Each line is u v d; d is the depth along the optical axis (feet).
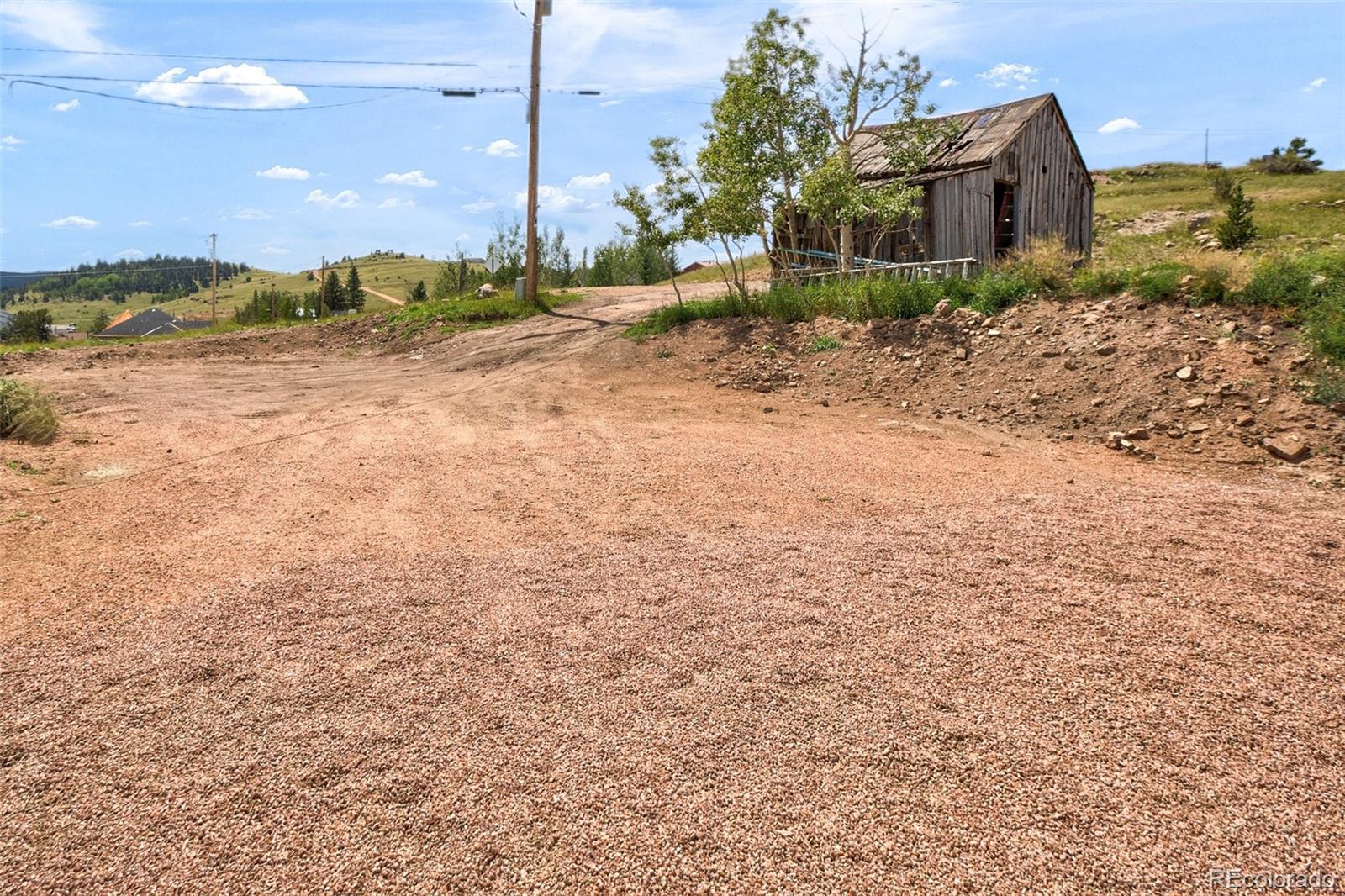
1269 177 111.45
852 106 55.98
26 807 8.03
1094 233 84.48
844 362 35.73
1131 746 8.73
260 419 30.22
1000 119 59.47
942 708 9.53
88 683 10.36
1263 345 26.05
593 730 9.22
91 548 15.47
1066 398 27.45
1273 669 10.20
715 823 7.64
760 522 16.93
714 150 48.85
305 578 13.94
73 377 42.63
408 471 21.95
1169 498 17.98
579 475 21.22
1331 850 7.13
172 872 7.13
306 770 8.55
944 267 45.39
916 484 19.94
